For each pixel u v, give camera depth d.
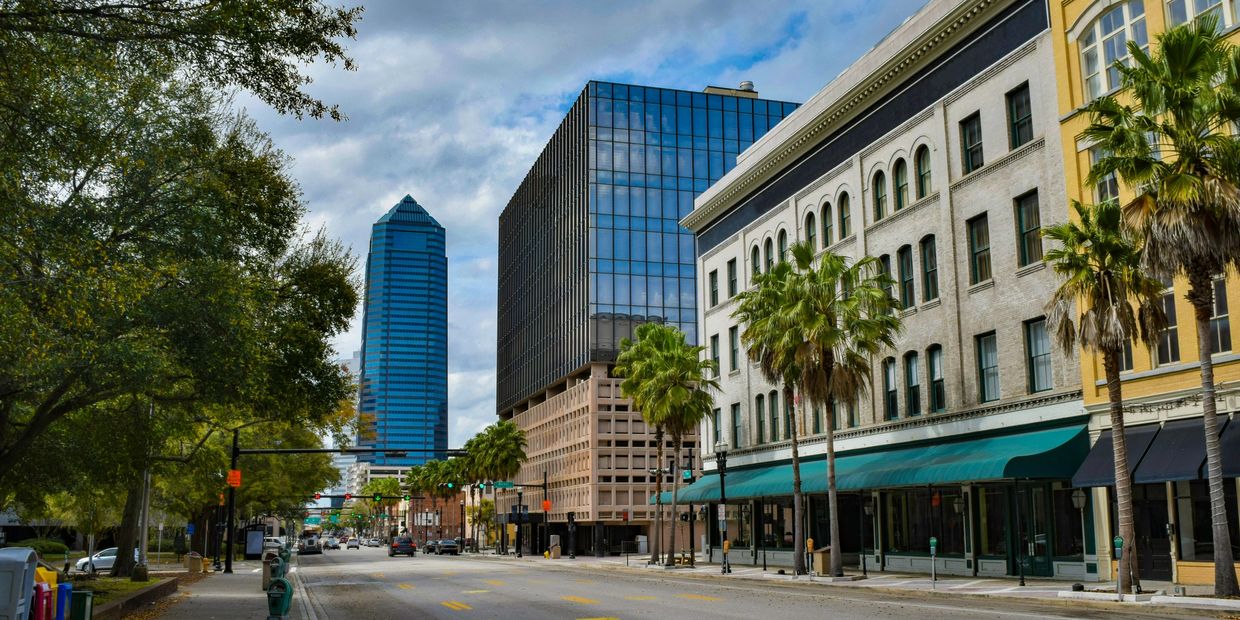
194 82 15.97
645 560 63.75
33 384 19.23
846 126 42.97
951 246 35.53
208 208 21.86
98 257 18.08
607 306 89.88
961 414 34.56
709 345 56.59
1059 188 30.45
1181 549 25.70
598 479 85.00
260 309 24.36
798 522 35.81
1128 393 27.62
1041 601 22.95
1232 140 20.70
